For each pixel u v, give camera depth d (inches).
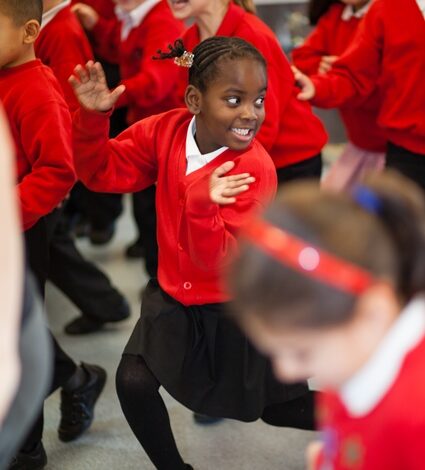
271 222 33.0
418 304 33.8
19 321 39.2
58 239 99.6
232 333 64.5
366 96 96.3
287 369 33.9
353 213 32.9
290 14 159.9
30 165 70.7
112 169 67.0
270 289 31.9
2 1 67.1
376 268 31.9
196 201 55.9
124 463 79.0
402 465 34.1
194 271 63.7
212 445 81.4
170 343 65.2
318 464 39.5
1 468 42.1
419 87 91.0
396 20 90.8
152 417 65.4
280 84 86.8
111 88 118.0
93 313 102.7
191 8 84.7
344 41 105.5
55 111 69.2
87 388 83.2
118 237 138.6
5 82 69.5
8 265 33.8
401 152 94.2
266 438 82.4
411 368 33.7
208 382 66.2
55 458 79.9
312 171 91.9
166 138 66.4
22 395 40.5
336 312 31.6
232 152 64.1
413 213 33.3
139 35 106.4
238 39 65.3
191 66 64.9
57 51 94.7
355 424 35.3
